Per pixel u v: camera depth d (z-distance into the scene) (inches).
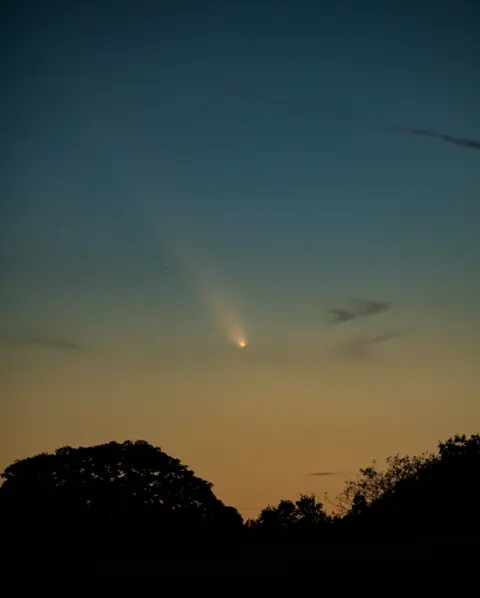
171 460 3464.6
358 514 2859.3
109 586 1433.3
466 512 2583.7
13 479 3257.9
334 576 1406.3
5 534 3053.6
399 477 3083.2
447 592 1209.4
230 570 1590.8
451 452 2807.6
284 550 2193.7
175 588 1385.3
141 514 3203.7
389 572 1416.1
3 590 1414.9
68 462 3316.9
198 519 3294.8
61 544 2940.5
